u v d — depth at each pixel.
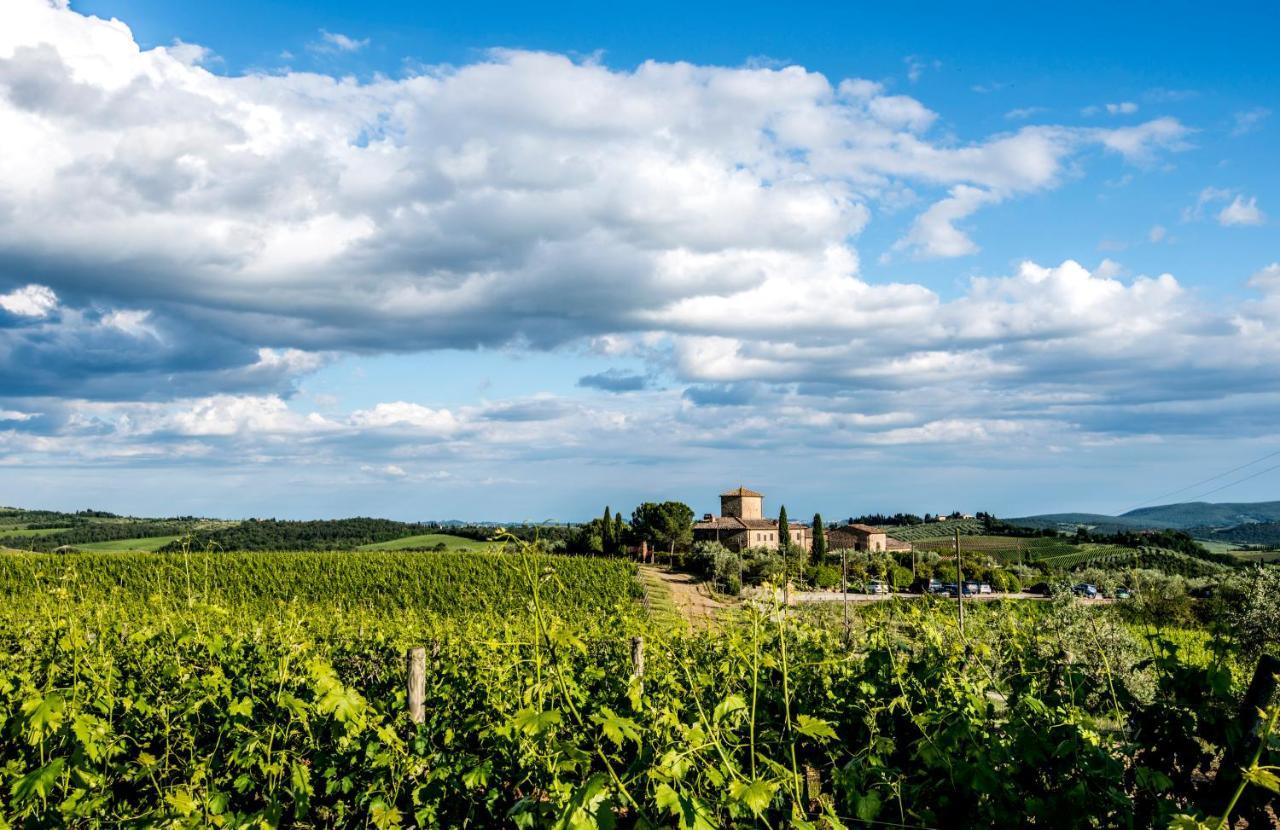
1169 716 3.91
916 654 5.60
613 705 6.37
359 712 4.44
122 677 6.83
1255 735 3.47
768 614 4.08
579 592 34.00
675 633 8.54
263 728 5.17
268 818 4.18
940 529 105.69
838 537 87.38
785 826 3.57
